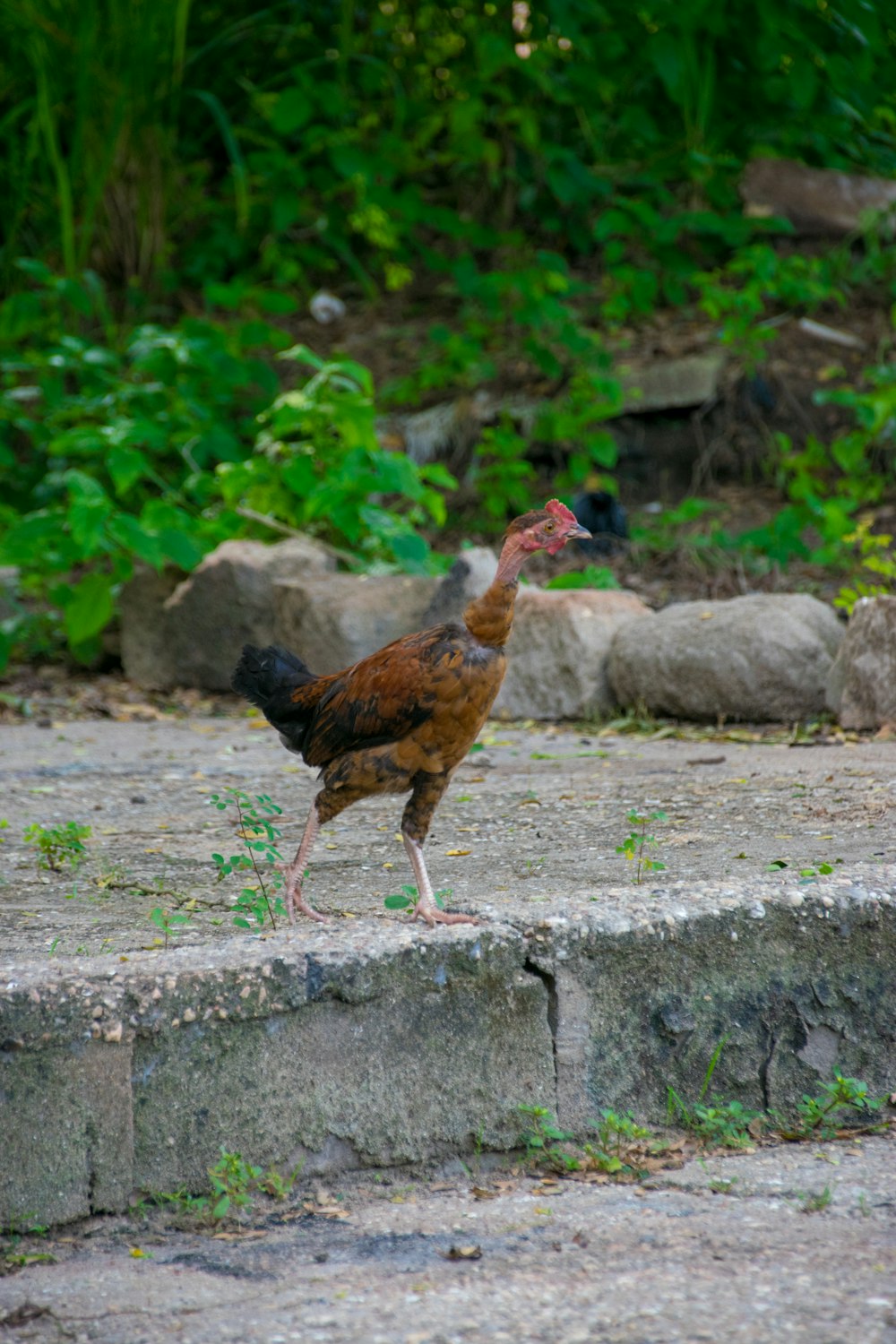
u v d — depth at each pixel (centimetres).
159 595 2061
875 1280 555
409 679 754
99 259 3019
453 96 3139
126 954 679
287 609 1881
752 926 748
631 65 2803
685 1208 639
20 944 784
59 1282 586
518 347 2659
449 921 721
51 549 2027
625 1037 728
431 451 2527
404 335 2847
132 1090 642
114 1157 640
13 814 1219
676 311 2716
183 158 3238
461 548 2127
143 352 2356
